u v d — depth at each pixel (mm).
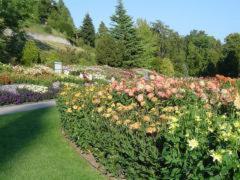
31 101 20484
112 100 9383
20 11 45750
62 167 7965
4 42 43688
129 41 61031
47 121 13258
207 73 65812
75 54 54844
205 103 8578
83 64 51062
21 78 25156
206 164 4812
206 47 112312
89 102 9531
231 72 62750
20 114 14953
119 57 54719
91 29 91125
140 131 6789
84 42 89938
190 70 79000
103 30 95688
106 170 7465
